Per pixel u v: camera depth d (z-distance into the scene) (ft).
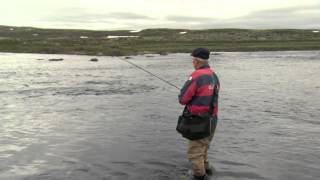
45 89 73.31
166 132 37.45
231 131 37.63
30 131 38.32
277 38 461.78
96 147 32.30
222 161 28.37
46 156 29.96
